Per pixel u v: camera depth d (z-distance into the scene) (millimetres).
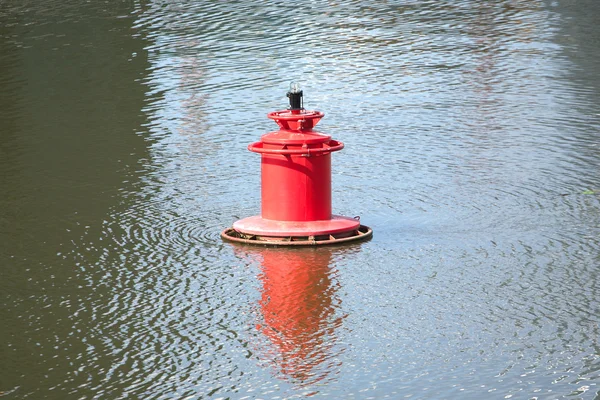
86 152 19703
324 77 26453
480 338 10664
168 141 20500
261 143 14742
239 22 34562
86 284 12695
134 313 11664
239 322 11289
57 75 27094
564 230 14422
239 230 14336
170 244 14234
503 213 15352
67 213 15844
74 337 10992
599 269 12750
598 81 25141
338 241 14070
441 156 18938
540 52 29047
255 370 9992
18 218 15633
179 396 9453
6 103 24125
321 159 14352
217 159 19094
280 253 13773
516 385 9484
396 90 24844
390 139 20359
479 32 32344
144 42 31391
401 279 12609
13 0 40000
